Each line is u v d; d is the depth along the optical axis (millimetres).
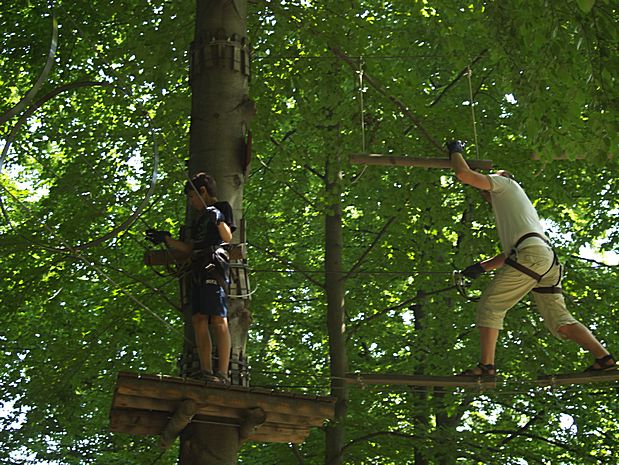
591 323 13344
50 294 12586
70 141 13156
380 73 12836
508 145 13578
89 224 12617
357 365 14523
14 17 12641
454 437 13047
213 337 7184
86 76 13000
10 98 13742
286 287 15383
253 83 12258
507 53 9617
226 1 8602
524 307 13695
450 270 13492
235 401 6414
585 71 9180
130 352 13258
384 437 13188
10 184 16219
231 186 7965
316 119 12562
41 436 14562
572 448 13484
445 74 14602
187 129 13562
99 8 12180
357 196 14492
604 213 14930
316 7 11656
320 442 13922
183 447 7008
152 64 11773
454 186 13570
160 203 14031
